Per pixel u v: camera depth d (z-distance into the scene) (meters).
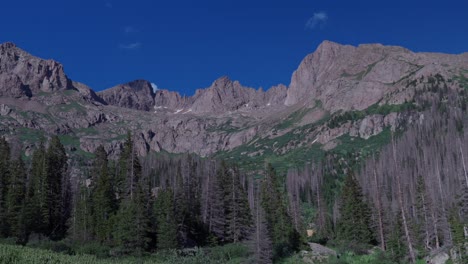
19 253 49.94
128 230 83.50
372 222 114.81
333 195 195.62
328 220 147.62
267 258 84.19
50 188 102.56
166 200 92.12
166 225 87.31
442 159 183.50
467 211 102.94
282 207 109.38
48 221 96.75
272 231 98.62
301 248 99.50
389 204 127.25
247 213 108.12
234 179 113.75
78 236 90.62
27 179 108.88
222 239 107.12
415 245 99.12
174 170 172.12
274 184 120.62
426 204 111.00
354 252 102.69
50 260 48.41
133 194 96.06
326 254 96.31
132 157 103.12
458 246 78.38
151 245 89.31
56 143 115.94
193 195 119.19
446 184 144.12
